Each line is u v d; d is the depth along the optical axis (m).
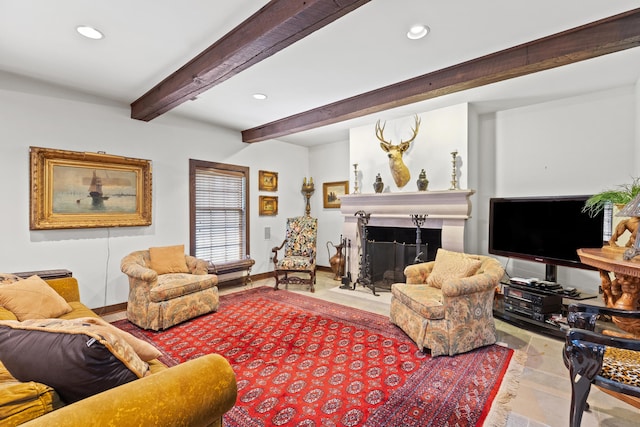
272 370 2.27
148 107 3.36
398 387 2.05
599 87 3.21
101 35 2.24
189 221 4.34
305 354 2.52
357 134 4.79
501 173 3.97
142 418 0.88
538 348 2.62
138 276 3.01
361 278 4.62
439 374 2.21
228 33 2.21
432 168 4.00
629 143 3.14
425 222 4.11
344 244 5.00
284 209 5.73
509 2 1.85
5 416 0.83
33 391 0.90
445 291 2.44
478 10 1.93
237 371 2.26
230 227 4.94
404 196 4.20
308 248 4.93
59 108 3.22
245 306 3.77
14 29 2.16
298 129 4.19
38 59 2.62
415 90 2.96
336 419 1.75
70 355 0.95
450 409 1.83
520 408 1.84
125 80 3.05
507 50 2.40
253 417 1.76
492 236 3.59
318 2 1.64
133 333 2.94
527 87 3.21
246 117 4.24
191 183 4.36
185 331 3.00
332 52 2.45
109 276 3.60
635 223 2.16
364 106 3.38
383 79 2.96
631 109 3.13
